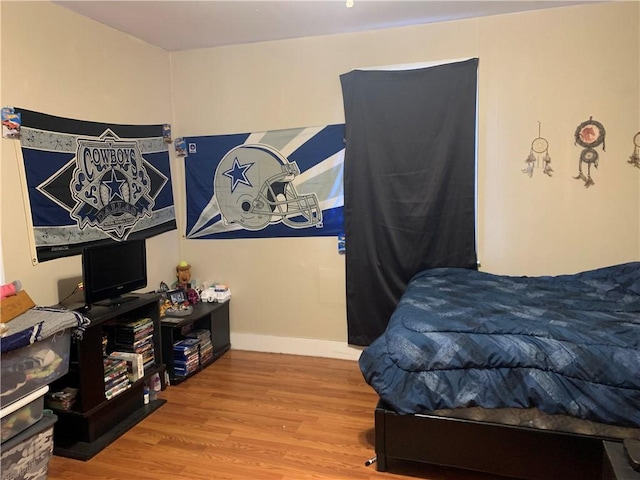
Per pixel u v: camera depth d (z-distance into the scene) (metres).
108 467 2.18
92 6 2.70
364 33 3.27
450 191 3.19
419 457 2.01
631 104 2.90
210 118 3.66
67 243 2.72
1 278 2.33
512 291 2.69
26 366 1.92
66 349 2.13
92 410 2.31
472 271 3.11
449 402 1.91
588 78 2.95
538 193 3.10
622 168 2.95
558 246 3.09
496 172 3.15
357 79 3.26
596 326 2.00
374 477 2.08
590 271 2.91
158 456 2.26
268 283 3.68
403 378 1.97
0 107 2.34
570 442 1.83
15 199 2.41
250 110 3.56
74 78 2.78
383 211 3.28
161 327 3.07
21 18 2.44
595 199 3.01
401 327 2.11
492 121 3.12
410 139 3.20
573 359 1.81
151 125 3.47
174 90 3.71
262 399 2.85
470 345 1.93
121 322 2.76
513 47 3.04
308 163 3.48
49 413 2.10
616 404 1.75
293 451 2.29
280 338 3.68
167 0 2.65
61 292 2.68
